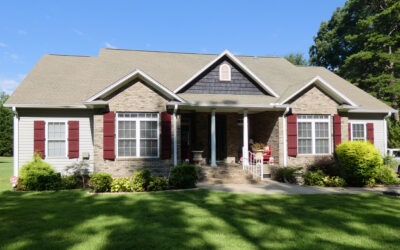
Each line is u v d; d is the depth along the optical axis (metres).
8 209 8.62
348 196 10.88
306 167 15.41
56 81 16.33
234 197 10.45
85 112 15.29
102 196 10.66
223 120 18.73
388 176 13.87
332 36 41.25
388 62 30.39
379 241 6.01
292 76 20.42
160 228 6.71
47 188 12.27
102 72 16.77
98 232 6.43
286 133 15.93
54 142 14.96
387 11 26.23
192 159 17.33
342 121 16.56
